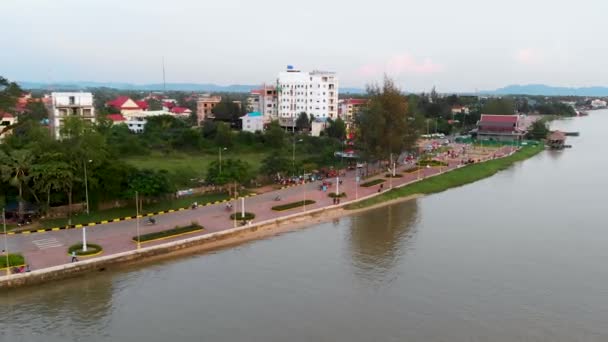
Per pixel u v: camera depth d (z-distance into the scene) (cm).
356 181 11475
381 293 5584
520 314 5100
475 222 8600
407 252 6981
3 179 7288
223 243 7262
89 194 8150
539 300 5428
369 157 12544
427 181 11981
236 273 6138
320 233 7888
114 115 19650
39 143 8294
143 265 6334
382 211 9406
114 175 8256
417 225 8406
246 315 5038
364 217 8919
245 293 5553
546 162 16388
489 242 7450
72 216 7850
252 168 12588
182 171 10869
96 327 4772
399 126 12306
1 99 12438
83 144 8256
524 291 5656
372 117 12038
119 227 7456
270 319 4956
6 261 5781
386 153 12356
